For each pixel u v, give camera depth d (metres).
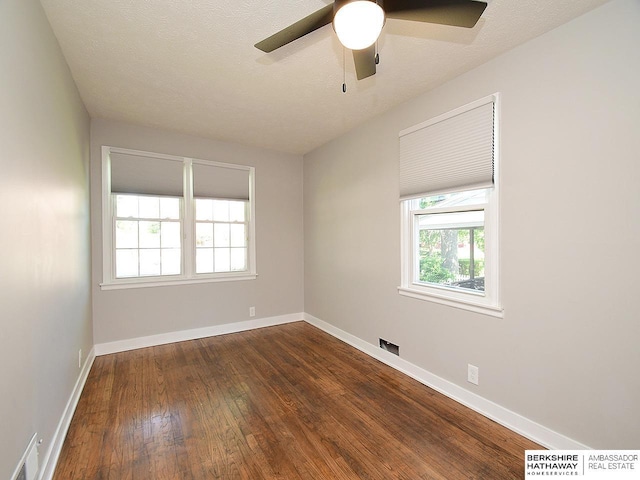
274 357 3.16
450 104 2.35
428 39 1.85
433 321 2.50
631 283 1.48
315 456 1.72
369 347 3.23
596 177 1.59
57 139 1.85
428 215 2.66
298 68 2.21
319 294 4.18
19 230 1.26
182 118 3.15
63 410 1.91
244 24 1.75
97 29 1.78
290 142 3.96
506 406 1.99
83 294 2.61
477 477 1.56
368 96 2.64
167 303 3.56
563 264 1.71
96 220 3.16
